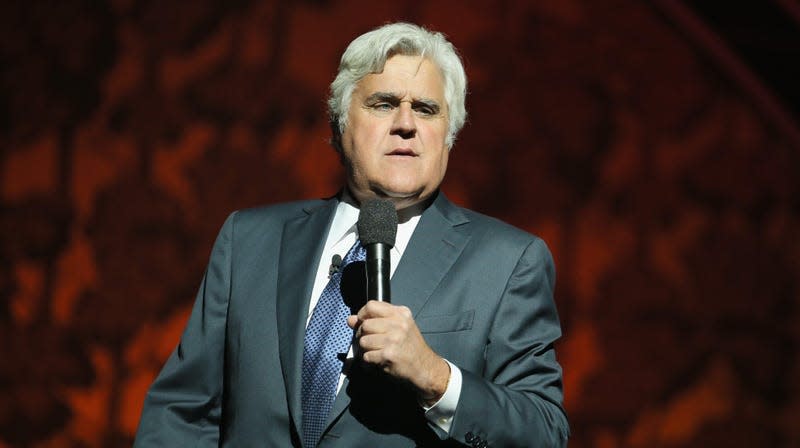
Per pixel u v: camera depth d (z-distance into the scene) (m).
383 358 5.52
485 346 6.38
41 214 19.70
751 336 19.52
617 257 19.36
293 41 19.25
